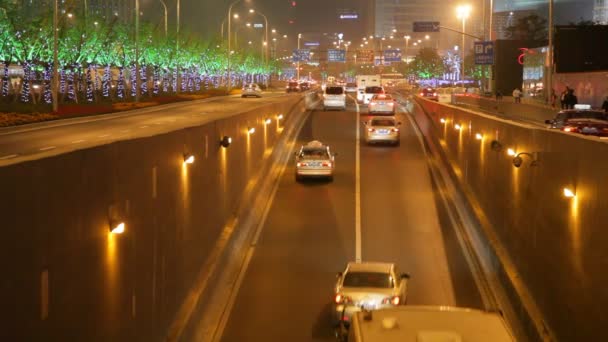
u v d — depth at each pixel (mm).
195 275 21297
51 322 10133
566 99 54062
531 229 20578
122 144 13867
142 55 93062
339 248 28328
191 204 20844
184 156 19891
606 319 13734
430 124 55844
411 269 25750
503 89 110875
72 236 11039
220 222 26344
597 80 70938
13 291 8898
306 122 65438
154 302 16219
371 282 19578
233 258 25953
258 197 34844
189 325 18344
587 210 15328
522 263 21609
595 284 14539
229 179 28656
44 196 9977
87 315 11680
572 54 82250
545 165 19172
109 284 12875
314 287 23891
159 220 16844
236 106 82500
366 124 54344
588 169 15383
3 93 65688
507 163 24797
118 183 13539
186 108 78188
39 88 67750
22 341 9141
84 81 76562
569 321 16328
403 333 9477
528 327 18797
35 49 66250
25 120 51344
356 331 9633
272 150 45312
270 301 22578
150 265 15914
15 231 8992
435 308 10469
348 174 42375
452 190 37250
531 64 94500
